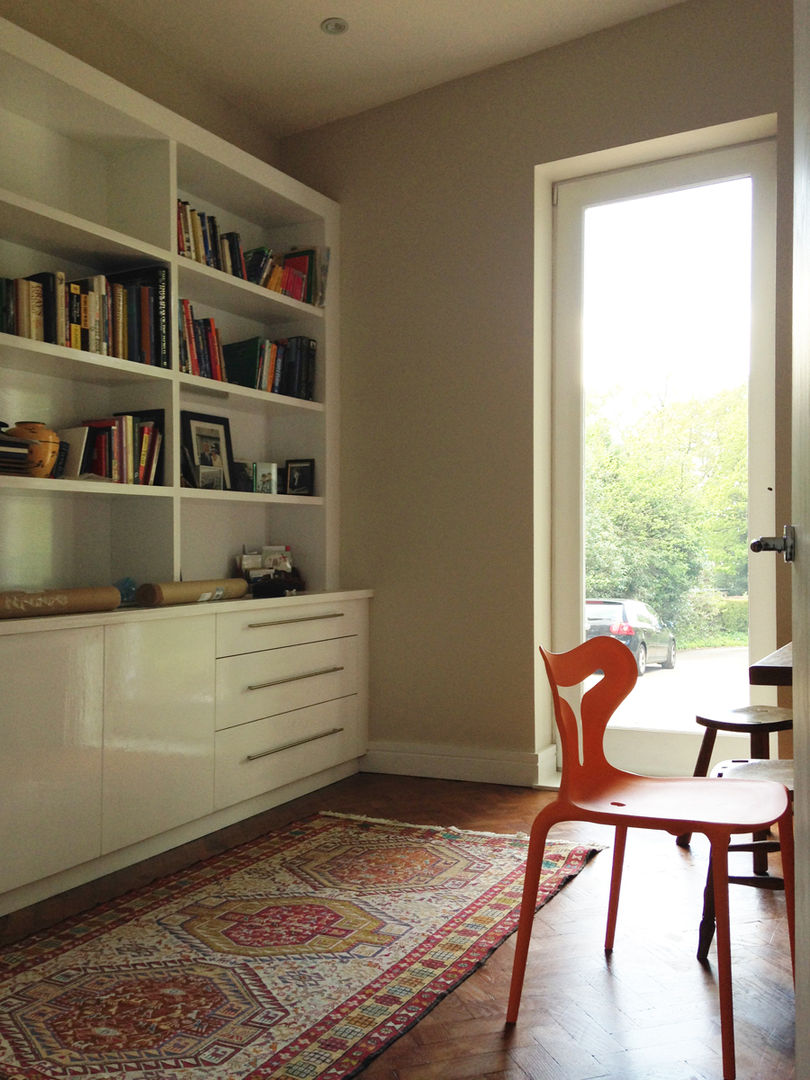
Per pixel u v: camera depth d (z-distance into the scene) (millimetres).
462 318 3863
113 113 2980
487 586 3803
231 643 3146
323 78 3820
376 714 4039
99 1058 1653
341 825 3150
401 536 3990
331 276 4125
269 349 3840
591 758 2004
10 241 2939
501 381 3779
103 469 2977
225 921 2295
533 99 3705
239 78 3811
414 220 3973
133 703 2717
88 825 2555
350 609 3910
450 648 3879
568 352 3855
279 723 3408
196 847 2924
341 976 1979
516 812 3299
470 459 3842
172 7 3299
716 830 1617
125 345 3061
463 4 3322
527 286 3729
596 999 1876
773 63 3230
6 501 2932
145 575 3227
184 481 3445
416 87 3926
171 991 1914
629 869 2676
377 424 4051
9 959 2078
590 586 3838
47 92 2824
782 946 2135
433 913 2338
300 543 4105
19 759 2350
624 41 3508
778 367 3236
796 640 1069
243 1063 1633
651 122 3455
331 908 2377
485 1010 1835
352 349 4113
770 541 1132
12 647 2332
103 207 3316
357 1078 1588
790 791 1941
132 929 2248
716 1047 1688
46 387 3076
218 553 3865
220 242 3537
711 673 3561
